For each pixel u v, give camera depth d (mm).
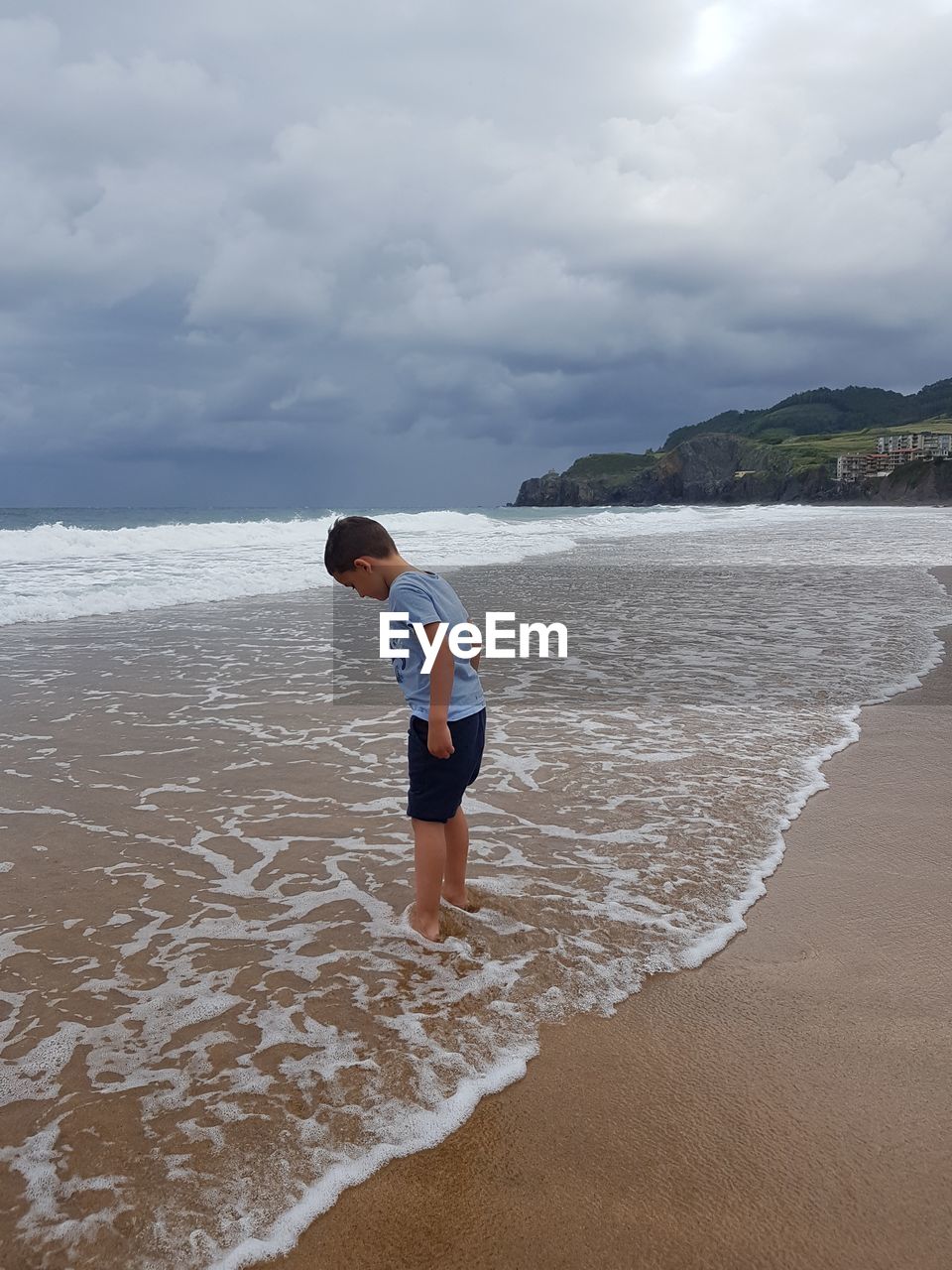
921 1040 2482
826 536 30516
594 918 3197
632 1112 2168
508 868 3607
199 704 6371
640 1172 1968
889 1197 1897
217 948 2932
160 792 4477
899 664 8070
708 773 4883
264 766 4930
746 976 2824
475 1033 2488
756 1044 2461
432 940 3012
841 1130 2107
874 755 5266
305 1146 2018
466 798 4438
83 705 6289
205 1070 2279
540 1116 2148
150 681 7156
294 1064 2316
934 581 15352
